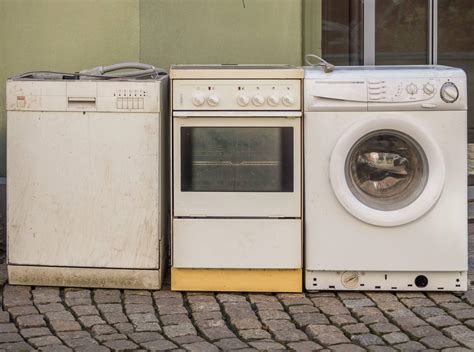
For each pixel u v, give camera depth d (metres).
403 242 5.71
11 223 5.82
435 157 5.64
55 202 5.78
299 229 5.73
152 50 7.53
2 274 6.13
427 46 8.31
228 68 5.73
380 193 5.80
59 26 7.44
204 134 5.68
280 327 5.24
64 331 5.17
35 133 5.74
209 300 5.70
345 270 5.75
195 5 7.51
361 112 5.63
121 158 5.72
